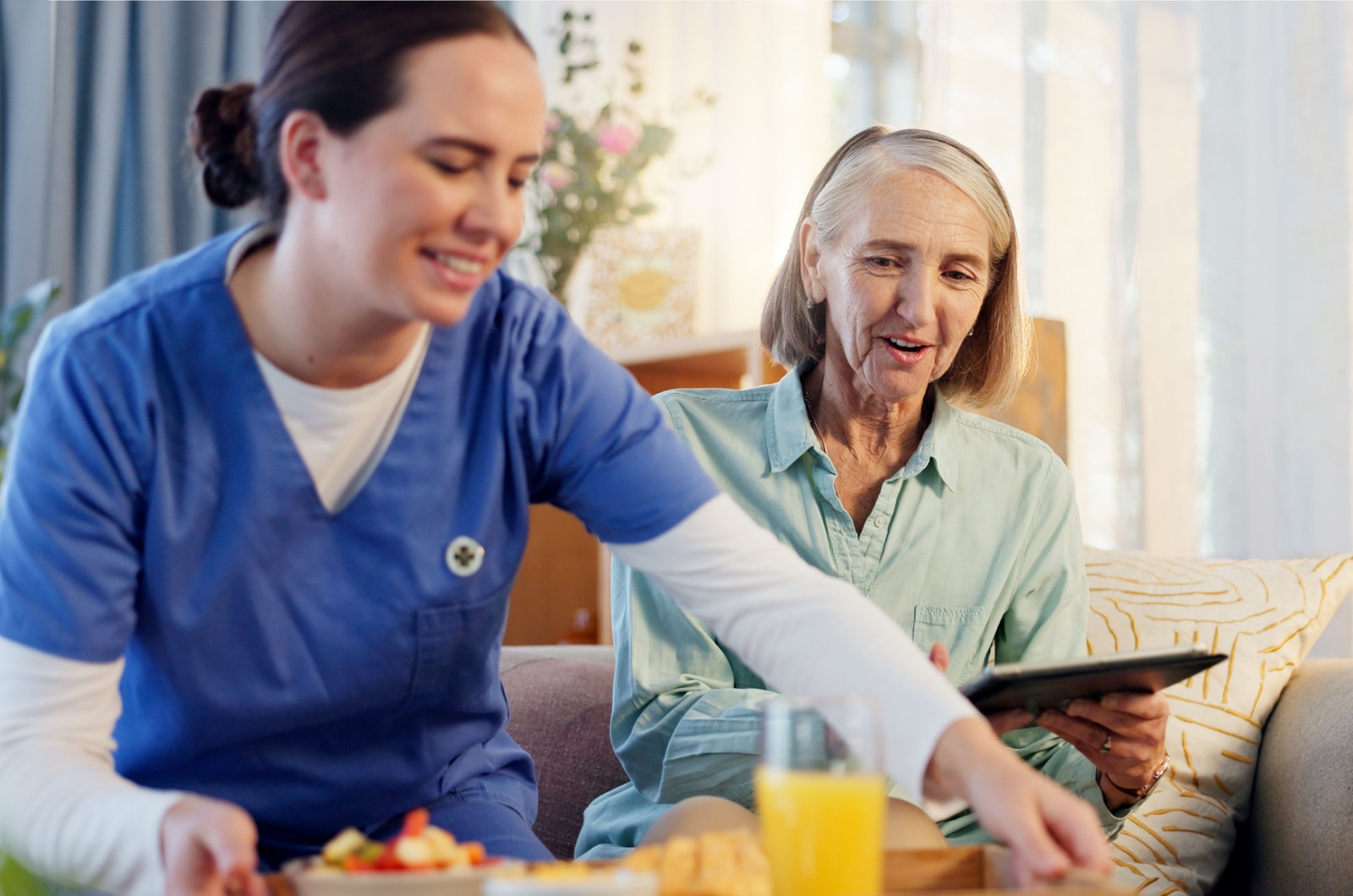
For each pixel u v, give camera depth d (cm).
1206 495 302
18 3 245
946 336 142
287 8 93
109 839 79
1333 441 282
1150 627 162
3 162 244
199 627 97
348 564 100
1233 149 302
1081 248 309
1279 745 152
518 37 90
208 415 97
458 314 90
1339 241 284
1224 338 301
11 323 199
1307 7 289
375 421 101
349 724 106
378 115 86
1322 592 164
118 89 255
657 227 315
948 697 92
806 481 147
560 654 192
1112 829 130
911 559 145
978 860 85
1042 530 150
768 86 313
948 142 145
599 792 165
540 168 280
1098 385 306
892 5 338
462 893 70
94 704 92
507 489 106
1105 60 314
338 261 90
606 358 110
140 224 259
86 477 92
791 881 72
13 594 90
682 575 104
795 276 156
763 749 75
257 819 107
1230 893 160
